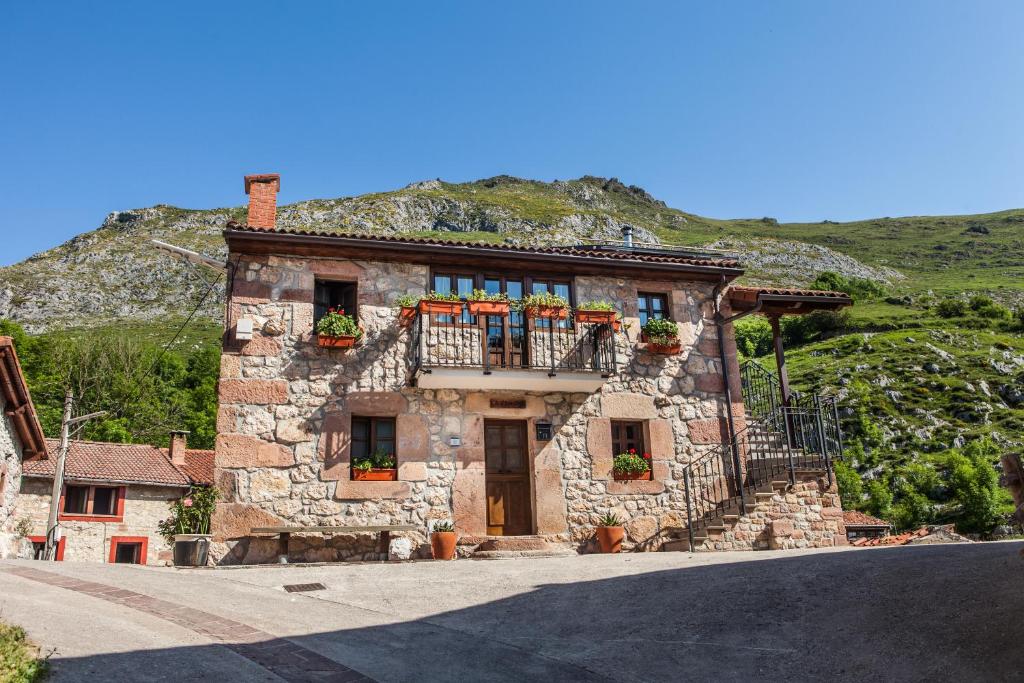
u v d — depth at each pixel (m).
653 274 14.91
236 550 11.69
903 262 107.50
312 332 12.87
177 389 44.72
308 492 12.18
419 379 12.74
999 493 29.89
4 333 39.47
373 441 12.88
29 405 15.29
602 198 155.62
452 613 7.72
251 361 12.46
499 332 13.73
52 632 5.84
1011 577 6.05
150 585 8.62
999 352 50.50
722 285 15.25
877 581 6.79
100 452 24.03
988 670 4.51
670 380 14.53
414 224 117.31
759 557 9.71
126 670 4.98
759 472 14.27
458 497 12.83
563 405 13.80
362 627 7.01
